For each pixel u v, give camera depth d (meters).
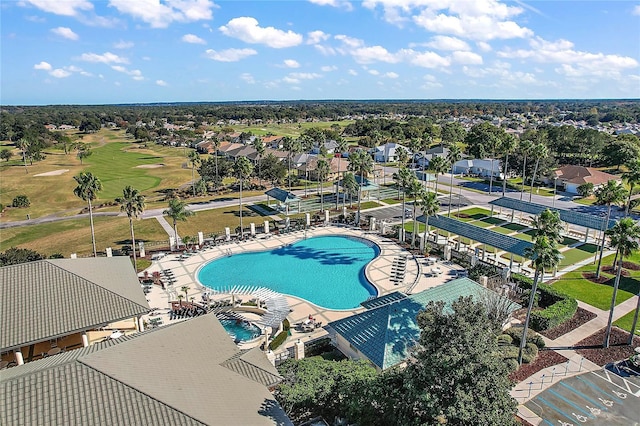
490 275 55.09
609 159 128.25
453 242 71.56
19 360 33.81
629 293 51.88
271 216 89.81
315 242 73.75
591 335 42.66
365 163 90.38
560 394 33.97
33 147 163.12
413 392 24.47
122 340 30.05
